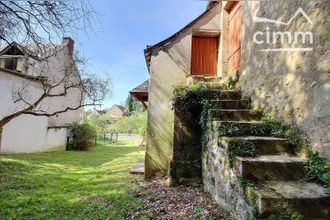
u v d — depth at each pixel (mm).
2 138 10289
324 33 2734
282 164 2740
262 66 4180
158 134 6258
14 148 10945
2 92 9914
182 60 6461
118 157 11406
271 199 2227
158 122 6289
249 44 4754
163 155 6199
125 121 33156
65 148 14883
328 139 2617
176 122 5230
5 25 3730
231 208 3104
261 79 4199
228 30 6637
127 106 42688
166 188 4977
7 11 3658
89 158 10914
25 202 4348
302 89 3082
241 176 2752
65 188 5402
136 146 18625
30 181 5977
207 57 7184
